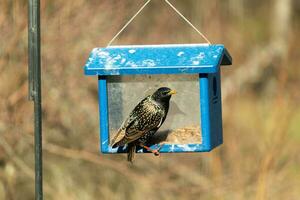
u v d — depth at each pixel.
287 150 14.91
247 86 20.72
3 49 14.16
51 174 14.84
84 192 14.73
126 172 14.77
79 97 15.02
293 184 14.26
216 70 8.80
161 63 8.89
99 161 14.50
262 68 21.19
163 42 17.69
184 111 9.12
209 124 8.99
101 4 15.14
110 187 14.97
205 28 18.16
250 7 23.64
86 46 14.94
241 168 14.43
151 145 9.08
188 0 18.64
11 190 14.38
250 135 16.06
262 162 13.96
